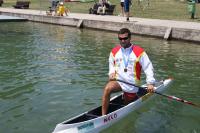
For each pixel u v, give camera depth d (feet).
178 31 70.49
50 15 101.45
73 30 86.02
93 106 33.88
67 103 34.55
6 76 43.37
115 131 28.43
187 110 33.53
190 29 68.74
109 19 88.63
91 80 42.06
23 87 39.14
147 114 32.04
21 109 32.86
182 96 37.45
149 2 121.80
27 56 55.21
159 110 33.12
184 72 46.96
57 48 62.28
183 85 41.16
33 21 104.94
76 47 63.41
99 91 38.06
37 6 134.72
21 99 35.37
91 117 27.99
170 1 124.98
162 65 50.78
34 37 75.05
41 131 28.58
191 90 39.42
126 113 30.17
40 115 31.65
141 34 76.84
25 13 108.58
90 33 80.74
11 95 36.50
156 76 44.88
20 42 68.49
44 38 73.67
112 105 30.53
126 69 29.25
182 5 114.73
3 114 31.63
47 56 55.36
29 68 47.47
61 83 40.73
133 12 101.40
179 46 65.31
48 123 30.07
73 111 32.65
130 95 30.14
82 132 26.30
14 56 55.11
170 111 33.06
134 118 30.96
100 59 53.31
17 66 48.52
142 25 76.33
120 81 28.86
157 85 37.65
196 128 29.84
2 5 143.84
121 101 31.48
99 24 85.25
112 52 29.94
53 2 108.99
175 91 39.01
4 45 65.00
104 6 101.81
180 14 96.22
